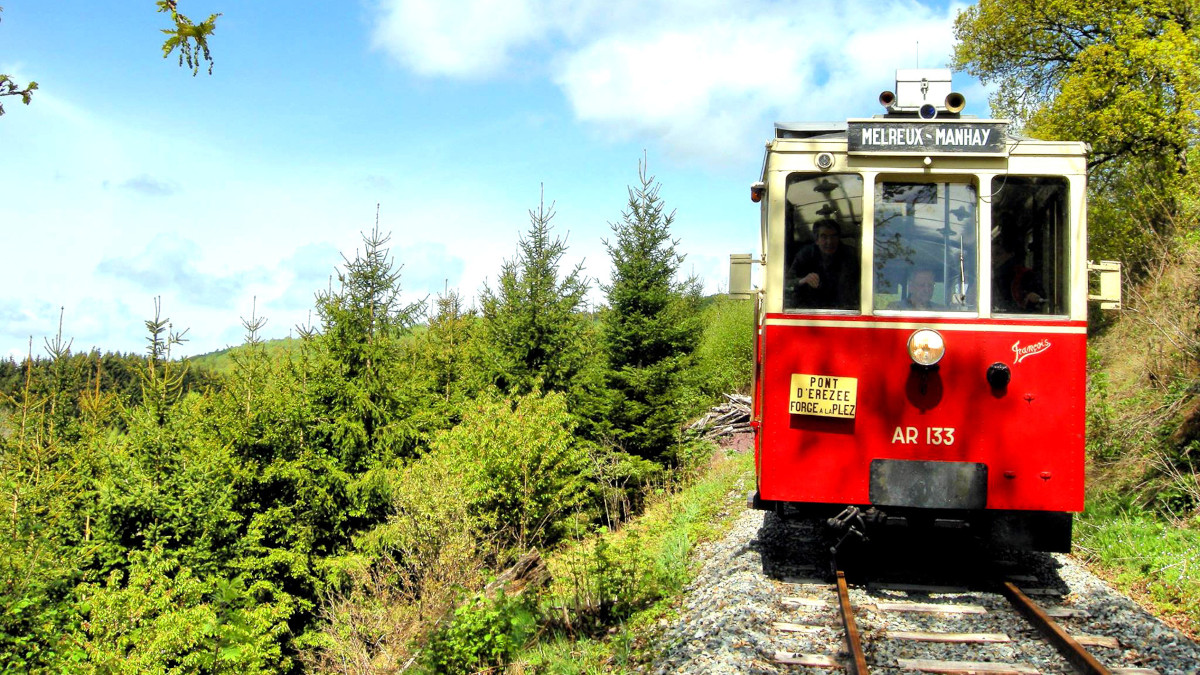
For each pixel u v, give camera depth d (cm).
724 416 2172
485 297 1816
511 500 1234
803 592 652
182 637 867
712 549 867
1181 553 714
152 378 1398
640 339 1770
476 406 1392
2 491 1174
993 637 543
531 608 730
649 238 1786
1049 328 652
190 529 1140
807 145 684
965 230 668
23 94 392
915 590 661
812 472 671
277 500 1298
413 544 1115
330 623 1162
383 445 1404
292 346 1580
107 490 1129
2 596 938
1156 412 982
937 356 652
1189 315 1049
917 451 659
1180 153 1827
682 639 570
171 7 387
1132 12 1992
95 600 901
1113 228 1869
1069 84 1969
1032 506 646
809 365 675
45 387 1552
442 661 688
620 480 1697
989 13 2280
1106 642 526
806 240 683
